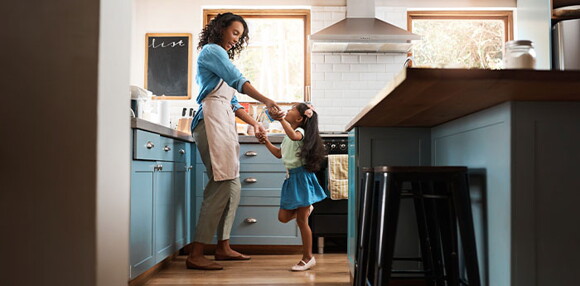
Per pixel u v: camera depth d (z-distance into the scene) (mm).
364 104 4414
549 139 1435
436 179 1566
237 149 3129
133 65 4383
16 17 963
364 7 4332
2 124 957
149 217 2586
